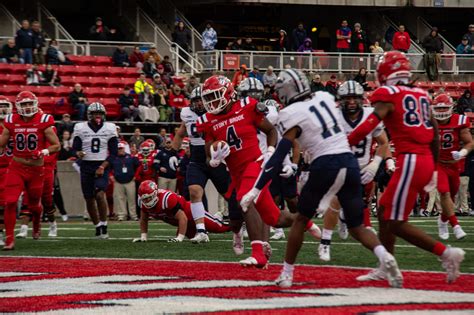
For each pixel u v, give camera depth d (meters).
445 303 13.92
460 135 27.45
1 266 20.78
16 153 26.31
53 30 61.72
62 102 50.72
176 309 13.70
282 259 21.72
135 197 42.53
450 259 16.22
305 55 61.53
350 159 16.00
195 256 22.77
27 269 20.00
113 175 42.25
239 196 19.31
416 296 14.70
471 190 44.28
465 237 29.12
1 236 27.95
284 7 76.00
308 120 15.97
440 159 27.75
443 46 70.00
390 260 15.60
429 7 74.38
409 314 12.86
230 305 13.99
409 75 17.17
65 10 68.19
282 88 16.31
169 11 68.31
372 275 16.77
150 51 57.47
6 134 26.23
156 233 32.53
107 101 53.09
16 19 62.09
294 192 26.69
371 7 75.06
